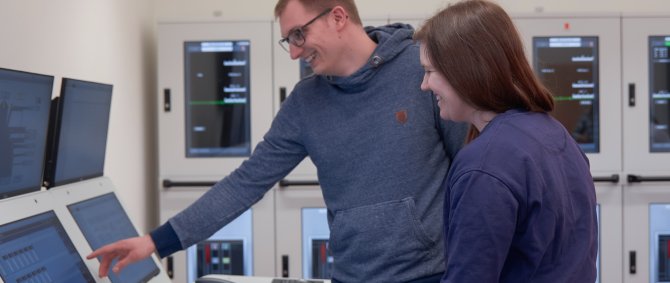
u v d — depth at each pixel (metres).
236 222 3.21
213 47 3.15
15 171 1.38
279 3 1.60
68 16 2.33
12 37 1.89
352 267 1.63
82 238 1.52
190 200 3.17
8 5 1.87
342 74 1.61
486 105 1.08
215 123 3.18
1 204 1.28
